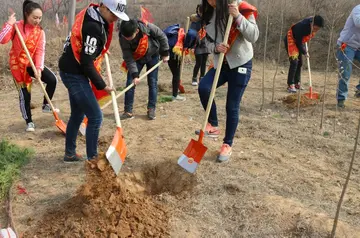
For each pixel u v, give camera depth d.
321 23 7.48
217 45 4.11
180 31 7.05
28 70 5.74
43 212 3.66
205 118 4.23
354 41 6.62
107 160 3.79
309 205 3.75
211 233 3.39
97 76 3.92
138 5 14.67
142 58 6.05
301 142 5.43
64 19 11.88
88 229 3.29
